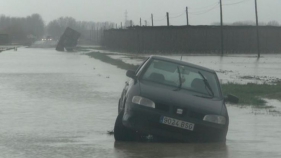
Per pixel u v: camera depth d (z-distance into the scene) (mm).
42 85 44281
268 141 19844
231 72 71250
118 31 176125
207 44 151500
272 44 156000
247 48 153750
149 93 18812
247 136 21031
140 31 152625
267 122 25094
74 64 81875
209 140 18562
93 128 22297
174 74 20719
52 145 18266
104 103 31766
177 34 150875
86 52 149375
